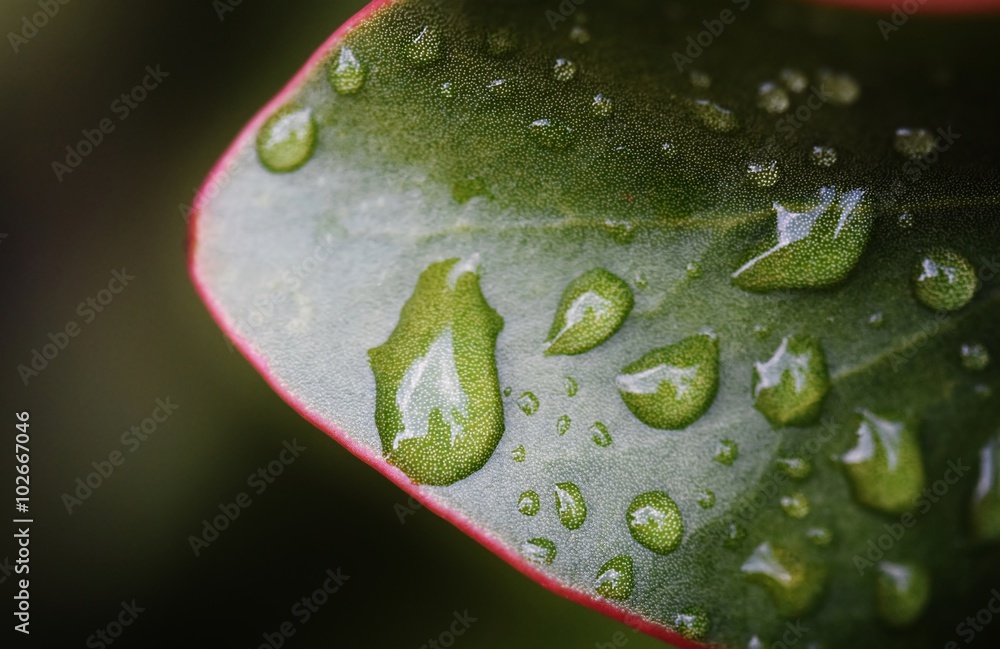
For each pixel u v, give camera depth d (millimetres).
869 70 86
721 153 87
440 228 86
